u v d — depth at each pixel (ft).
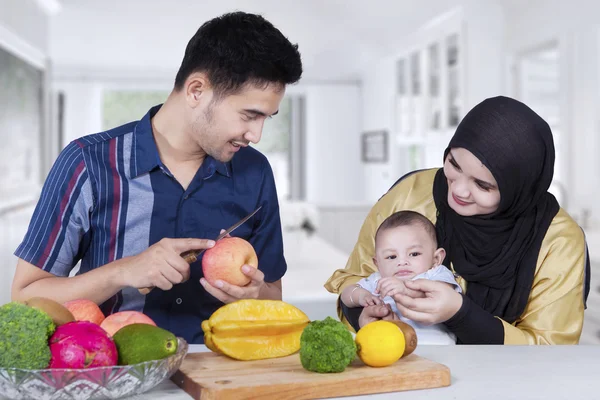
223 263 3.99
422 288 4.35
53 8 20.25
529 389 3.20
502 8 17.47
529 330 4.56
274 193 5.30
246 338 3.51
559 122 14.94
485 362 3.65
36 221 4.69
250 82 4.19
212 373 3.25
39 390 2.80
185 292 4.93
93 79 29.19
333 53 26.21
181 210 4.94
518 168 4.52
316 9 20.49
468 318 4.31
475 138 4.52
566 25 14.52
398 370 3.29
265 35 4.22
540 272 4.69
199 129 4.46
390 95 25.57
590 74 13.82
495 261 4.76
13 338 2.80
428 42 20.11
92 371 2.80
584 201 14.08
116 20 21.58
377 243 5.27
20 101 17.13
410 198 5.41
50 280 4.43
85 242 4.91
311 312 8.08
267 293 5.07
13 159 16.33
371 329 3.37
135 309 4.87
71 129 29.17
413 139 22.44
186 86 4.46
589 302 10.88
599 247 11.34
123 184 4.82
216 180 5.04
